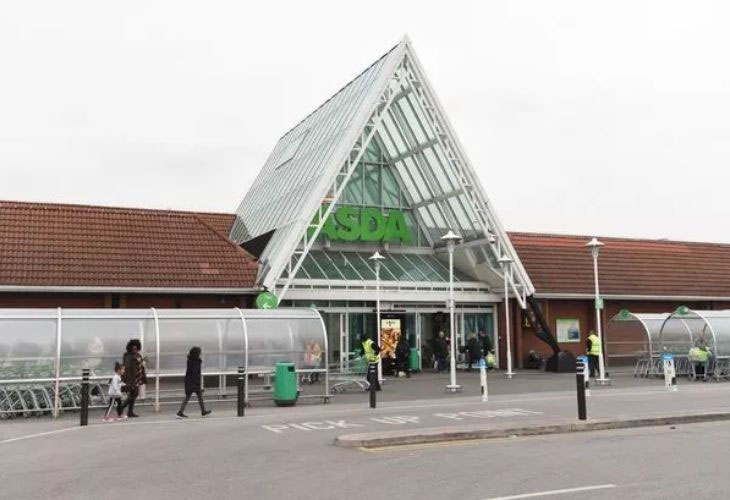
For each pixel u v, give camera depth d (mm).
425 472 10172
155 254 29484
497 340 36438
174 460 11570
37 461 11734
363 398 22453
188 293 28938
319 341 22703
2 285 25750
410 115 33625
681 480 9445
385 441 12750
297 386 21047
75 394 19406
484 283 36219
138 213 31625
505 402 20156
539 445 12656
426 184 35594
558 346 34062
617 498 8406
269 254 30406
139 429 15789
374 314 33500
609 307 38844
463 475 9914
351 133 30359
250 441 13562
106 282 27359
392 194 37125
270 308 24844
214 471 10562
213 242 31312
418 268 35750
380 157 36938
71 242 28734
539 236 41562
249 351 21812
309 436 14094
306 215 29141
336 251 34406
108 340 20109
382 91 30922
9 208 29547
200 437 14266
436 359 33969
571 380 28500
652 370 30156
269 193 38438
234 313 22094
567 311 37750
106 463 11398
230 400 21281
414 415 17219
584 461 10938
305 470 10492
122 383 18250
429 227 37125
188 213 32719
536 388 25000
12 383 18453
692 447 12250
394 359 32656
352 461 11164
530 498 8422
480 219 33094
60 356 19281
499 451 11992
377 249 35656
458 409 18484
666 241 45156
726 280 42531
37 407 18703
